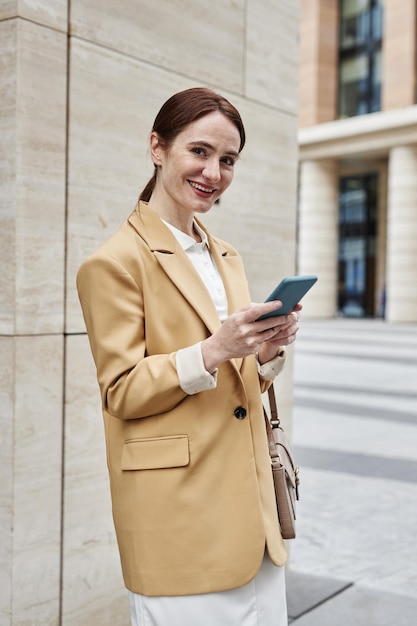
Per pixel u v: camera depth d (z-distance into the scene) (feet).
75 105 8.71
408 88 97.35
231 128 5.66
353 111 106.73
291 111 12.91
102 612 9.25
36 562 8.38
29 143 8.14
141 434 5.60
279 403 12.82
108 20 9.12
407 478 19.21
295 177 13.11
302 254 111.65
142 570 5.57
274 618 5.92
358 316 119.55
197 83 10.66
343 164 113.80
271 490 6.02
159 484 5.52
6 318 8.11
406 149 97.81
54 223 8.48
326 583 12.34
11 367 8.06
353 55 106.22
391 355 51.03
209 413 5.61
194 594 5.50
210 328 5.65
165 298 5.66
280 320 5.22
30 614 8.32
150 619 5.63
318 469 20.12
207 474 5.55
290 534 6.17
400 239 99.04
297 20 12.96
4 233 8.12
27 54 8.07
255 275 12.23
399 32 97.76
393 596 11.81
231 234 11.71
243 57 11.64
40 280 8.31
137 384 5.31
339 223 121.70
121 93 9.35
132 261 5.60
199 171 5.66
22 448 8.14
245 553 5.56
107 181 9.19
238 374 5.72
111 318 5.46
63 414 8.68
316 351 53.93
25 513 8.21
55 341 8.52
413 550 14.01
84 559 8.96
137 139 9.62
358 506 16.80
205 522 5.50
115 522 5.89
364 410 29.17
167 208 6.05
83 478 8.92
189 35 10.48
